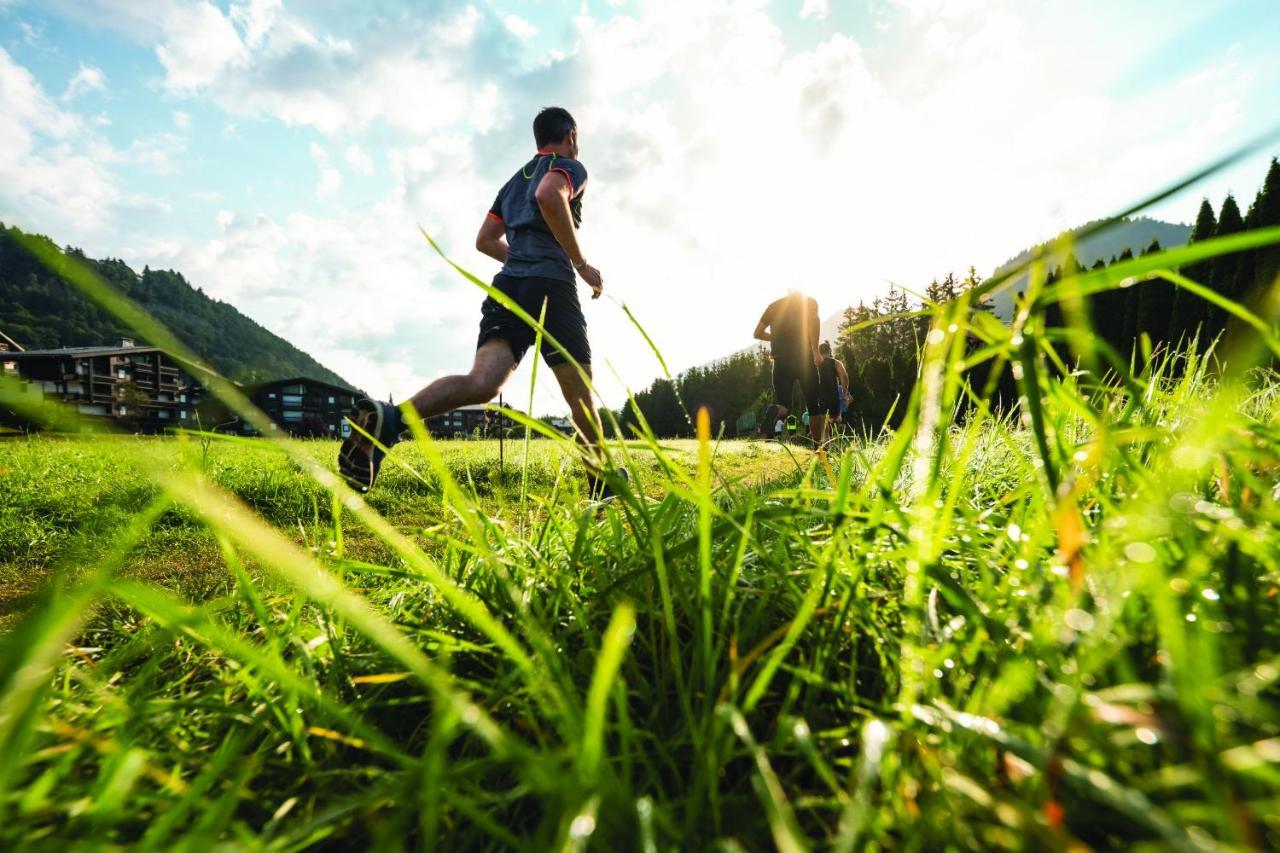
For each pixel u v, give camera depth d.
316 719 0.85
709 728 0.72
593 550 1.30
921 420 0.74
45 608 0.49
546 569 1.22
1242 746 0.53
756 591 0.98
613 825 0.57
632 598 1.04
